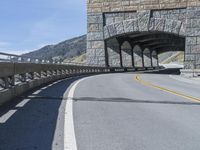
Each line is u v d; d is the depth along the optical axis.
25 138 8.01
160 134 8.58
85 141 7.79
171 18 72.75
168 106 13.84
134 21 75.38
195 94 19.23
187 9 71.31
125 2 75.81
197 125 9.80
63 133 8.59
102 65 77.50
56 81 30.61
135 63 113.00
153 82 31.34
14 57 17.61
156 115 11.53
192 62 70.62
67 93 18.83
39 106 13.23
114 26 76.75
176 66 162.12
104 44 77.56
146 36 99.31
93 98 16.50
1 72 13.41
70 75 42.88
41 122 9.99
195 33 70.69
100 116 11.20
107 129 9.13
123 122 10.17
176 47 139.00
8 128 9.09
